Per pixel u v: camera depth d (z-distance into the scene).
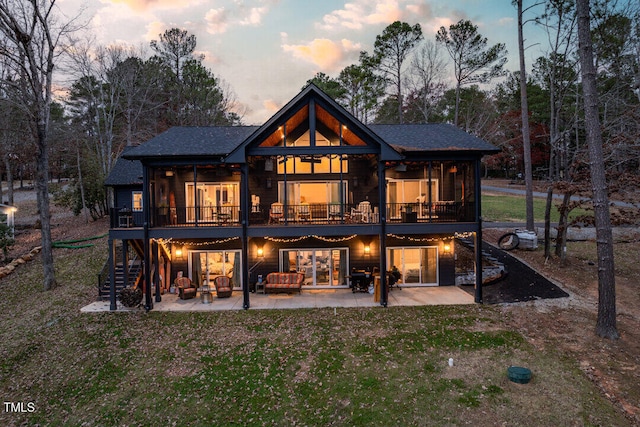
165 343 11.11
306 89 13.65
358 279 15.76
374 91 36.28
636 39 17.22
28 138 32.62
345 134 15.72
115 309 13.72
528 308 12.70
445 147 14.16
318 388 8.76
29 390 9.19
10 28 16.12
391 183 16.88
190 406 8.34
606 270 10.54
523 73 19.91
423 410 7.82
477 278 13.76
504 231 21.66
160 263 15.96
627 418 7.33
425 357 9.84
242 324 12.32
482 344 10.36
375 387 8.67
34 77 16.42
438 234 16.39
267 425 7.68
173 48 36.97
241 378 9.24
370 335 11.20
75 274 17.91
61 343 11.33
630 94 19.44
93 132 35.38
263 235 14.07
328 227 14.20
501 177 51.31
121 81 30.80
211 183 16.72
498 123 36.31
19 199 43.12
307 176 16.84
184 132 16.73
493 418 7.45
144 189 13.94
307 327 11.91
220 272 16.72
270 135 14.05
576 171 16.27
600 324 10.59
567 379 8.59
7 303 15.20
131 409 8.34
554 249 18.27
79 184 30.06
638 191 14.51
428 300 14.17
